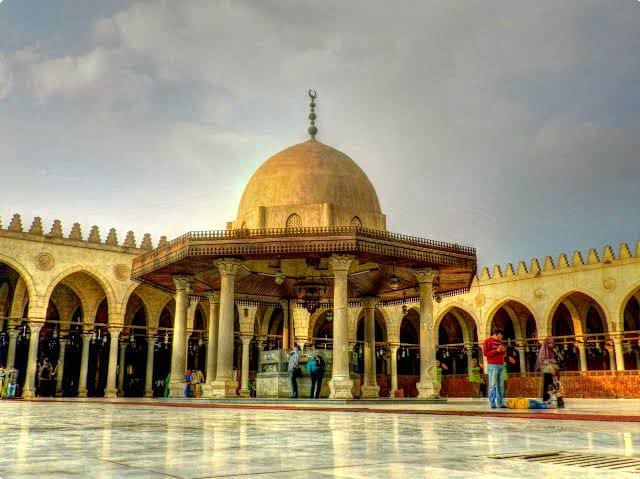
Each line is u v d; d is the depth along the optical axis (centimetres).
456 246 2427
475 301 5109
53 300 4362
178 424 945
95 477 389
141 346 5297
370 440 657
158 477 389
